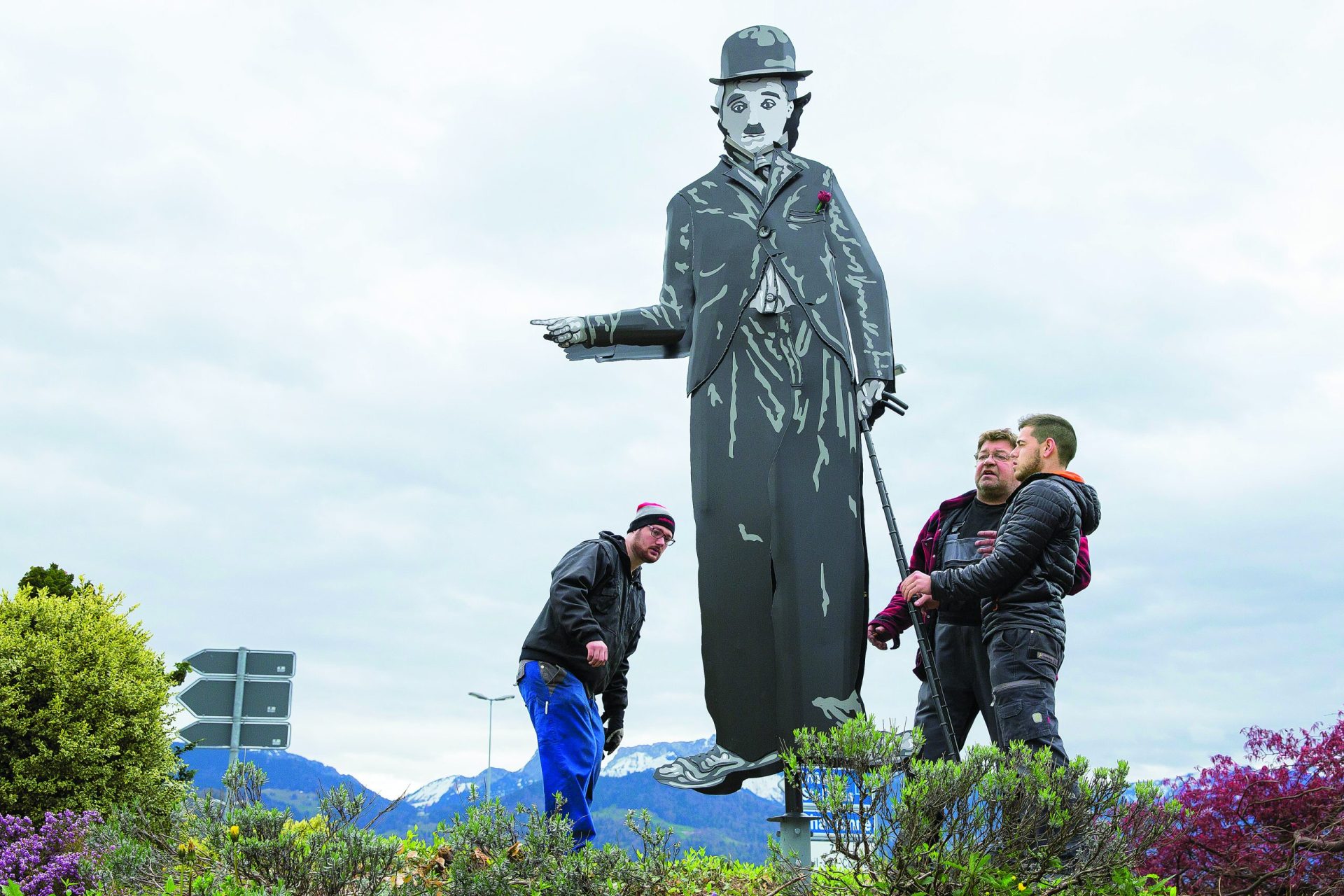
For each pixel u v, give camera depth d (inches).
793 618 250.7
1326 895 177.0
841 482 259.3
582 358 278.8
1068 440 203.5
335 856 164.7
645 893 184.7
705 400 267.1
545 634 205.0
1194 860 184.7
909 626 219.8
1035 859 152.7
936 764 153.4
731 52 294.4
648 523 218.8
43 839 228.2
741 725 248.8
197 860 173.3
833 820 153.4
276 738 425.1
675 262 283.1
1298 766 186.2
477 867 165.3
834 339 266.7
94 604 362.3
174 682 418.6
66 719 333.4
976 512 218.2
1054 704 182.7
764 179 284.7
